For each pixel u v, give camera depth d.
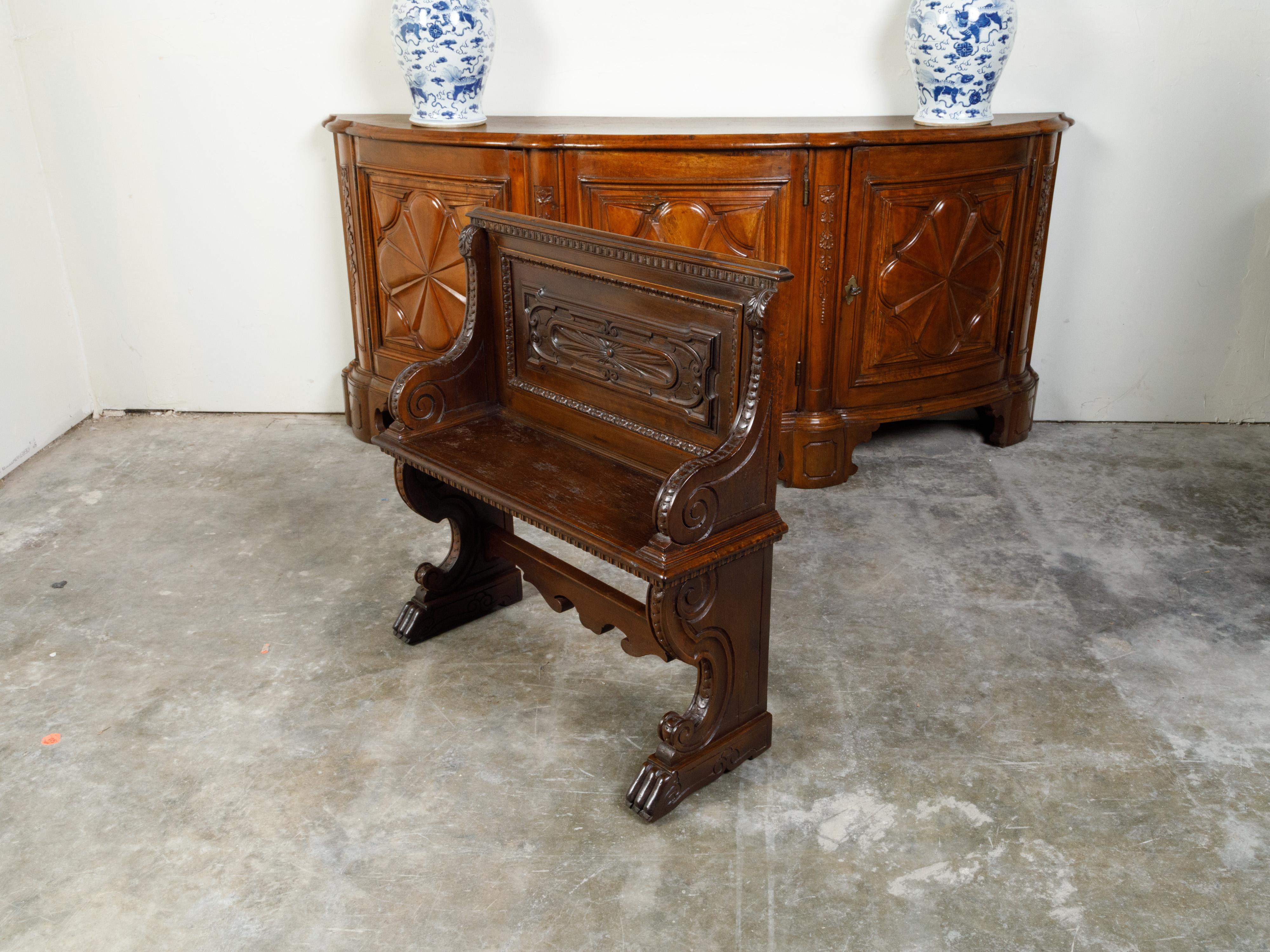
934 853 2.22
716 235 3.58
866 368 3.82
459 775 2.47
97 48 4.03
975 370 4.02
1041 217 3.92
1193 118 3.98
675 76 4.03
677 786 2.33
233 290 4.41
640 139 3.45
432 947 2.01
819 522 3.62
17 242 4.09
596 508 2.36
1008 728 2.60
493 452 2.66
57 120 4.13
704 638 2.28
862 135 3.48
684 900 2.11
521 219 2.57
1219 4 3.82
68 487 3.92
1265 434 4.31
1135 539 3.49
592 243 2.38
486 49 3.63
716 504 2.18
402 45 3.58
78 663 2.88
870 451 4.19
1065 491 3.84
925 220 3.67
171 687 2.78
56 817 2.33
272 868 2.20
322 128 4.14
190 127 4.15
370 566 3.38
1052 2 3.87
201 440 4.34
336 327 4.45
